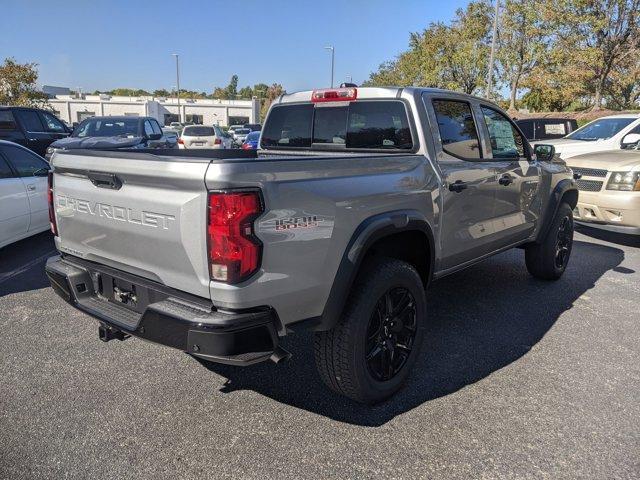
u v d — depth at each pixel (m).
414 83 37.56
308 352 3.93
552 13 27.72
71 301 3.18
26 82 33.41
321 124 4.30
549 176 5.23
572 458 2.72
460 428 2.97
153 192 2.59
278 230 2.51
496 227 4.46
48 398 3.22
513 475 2.59
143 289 2.81
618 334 4.30
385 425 3.00
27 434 2.86
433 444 2.83
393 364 3.27
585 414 3.12
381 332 3.16
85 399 3.21
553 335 4.27
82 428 2.92
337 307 2.83
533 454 2.75
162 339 2.57
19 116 12.02
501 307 4.89
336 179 2.83
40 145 12.34
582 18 27.53
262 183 2.44
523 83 31.33
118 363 3.68
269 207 2.46
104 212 2.89
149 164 2.54
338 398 3.28
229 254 2.37
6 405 3.13
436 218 3.64
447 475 2.58
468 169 3.95
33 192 6.72
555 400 3.27
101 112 62.91
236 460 2.68
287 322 2.67
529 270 5.67
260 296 2.48
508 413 3.12
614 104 34.38
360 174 3.01
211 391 3.34
